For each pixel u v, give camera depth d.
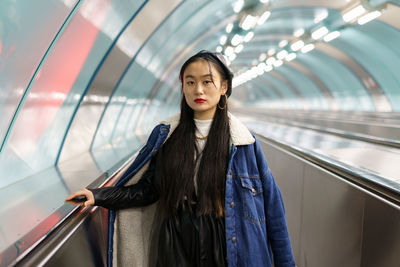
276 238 1.25
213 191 1.14
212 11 6.31
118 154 3.02
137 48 4.16
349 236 1.97
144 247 1.37
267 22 9.31
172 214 1.19
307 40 10.80
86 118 3.27
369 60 11.03
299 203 2.93
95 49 2.78
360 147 3.83
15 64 1.75
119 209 1.24
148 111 8.59
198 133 1.24
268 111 22.22
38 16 1.76
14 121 1.86
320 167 2.51
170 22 4.81
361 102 13.59
